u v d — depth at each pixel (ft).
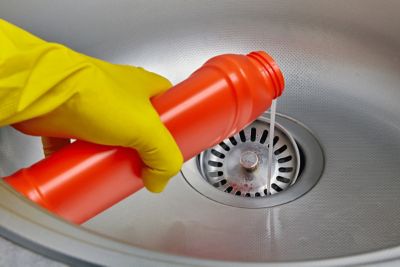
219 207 2.22
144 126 1.68
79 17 2.45
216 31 2.63
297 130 2.48
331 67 2.57
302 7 2.51
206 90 1.82
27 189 1.63
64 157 1.70
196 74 1.90
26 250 1.15
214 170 2.43
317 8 2.48
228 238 2.11
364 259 1.16
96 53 2.58
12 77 1.64
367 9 2.39
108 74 1.83
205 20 2.60
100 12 2.48
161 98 1.86
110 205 1.87
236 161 2.42
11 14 2.31
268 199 2.23
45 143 2.00
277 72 1.91
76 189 1.69
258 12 2.57
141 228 2.17
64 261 1.13
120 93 1.73
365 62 2.51
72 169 1.68
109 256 1.13
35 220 1.21
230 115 1.89
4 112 1.63
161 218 2.20
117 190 1.82
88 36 2.52
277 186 2.35
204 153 2.44
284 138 2.47
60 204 1.68
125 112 1.67
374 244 2.04
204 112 1.82
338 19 2.48
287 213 2.18
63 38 2.47
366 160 2.34
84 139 1.73
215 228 2.15
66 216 1.73
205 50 2.66
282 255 2.03
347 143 2.41
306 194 2.24
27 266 1.13
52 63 1.65
